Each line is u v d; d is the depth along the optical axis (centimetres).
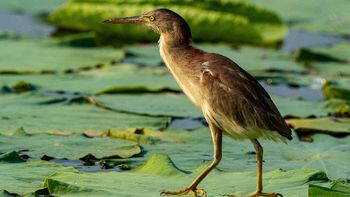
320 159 1143
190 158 1138
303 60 1839
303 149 1195
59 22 2139
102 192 938
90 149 1141
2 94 1416
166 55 1038
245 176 1027
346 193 924
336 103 1436
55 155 1109
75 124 1267
